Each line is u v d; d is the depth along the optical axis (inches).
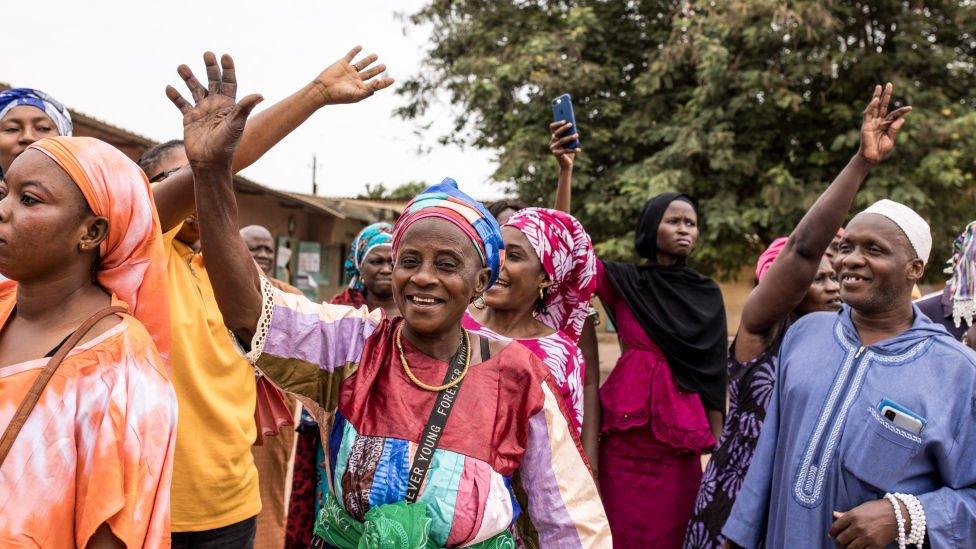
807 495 95.3
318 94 81.7
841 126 454.3
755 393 124.5
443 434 71.7
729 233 459.2
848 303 98.5
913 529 85.4
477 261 74.6
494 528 71.3
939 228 449.1
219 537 106.5
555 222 122.5
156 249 71.3
